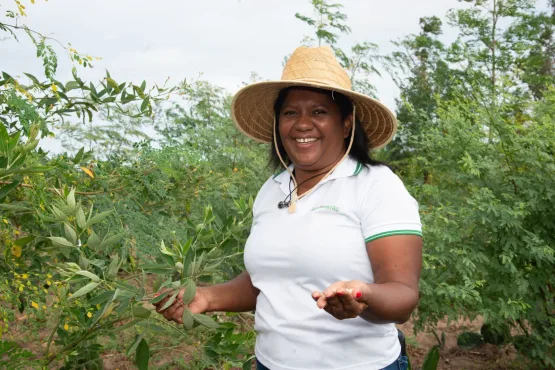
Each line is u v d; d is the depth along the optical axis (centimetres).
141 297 214
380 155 724
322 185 205
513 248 413
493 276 421
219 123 637
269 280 206
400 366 210
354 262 193
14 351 261
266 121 256
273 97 245
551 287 426
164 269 220
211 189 376
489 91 440
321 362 196
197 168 347
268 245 205
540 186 404
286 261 199
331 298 160
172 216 346
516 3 1323
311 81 211
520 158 415
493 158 427
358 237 195
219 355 284
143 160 324
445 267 417
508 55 1207
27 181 255
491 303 414
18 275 254
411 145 643
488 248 420
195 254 240
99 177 302
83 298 270
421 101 1325
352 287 161
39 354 354
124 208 301
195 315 215
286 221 205
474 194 402
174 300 220
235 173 482
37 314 268
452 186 457
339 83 215
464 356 488
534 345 433
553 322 411
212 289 230
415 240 189
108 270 219
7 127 277
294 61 221
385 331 203
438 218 412
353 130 211
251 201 285
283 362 200
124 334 411
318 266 194
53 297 306
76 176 297
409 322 555
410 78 1368
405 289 179
